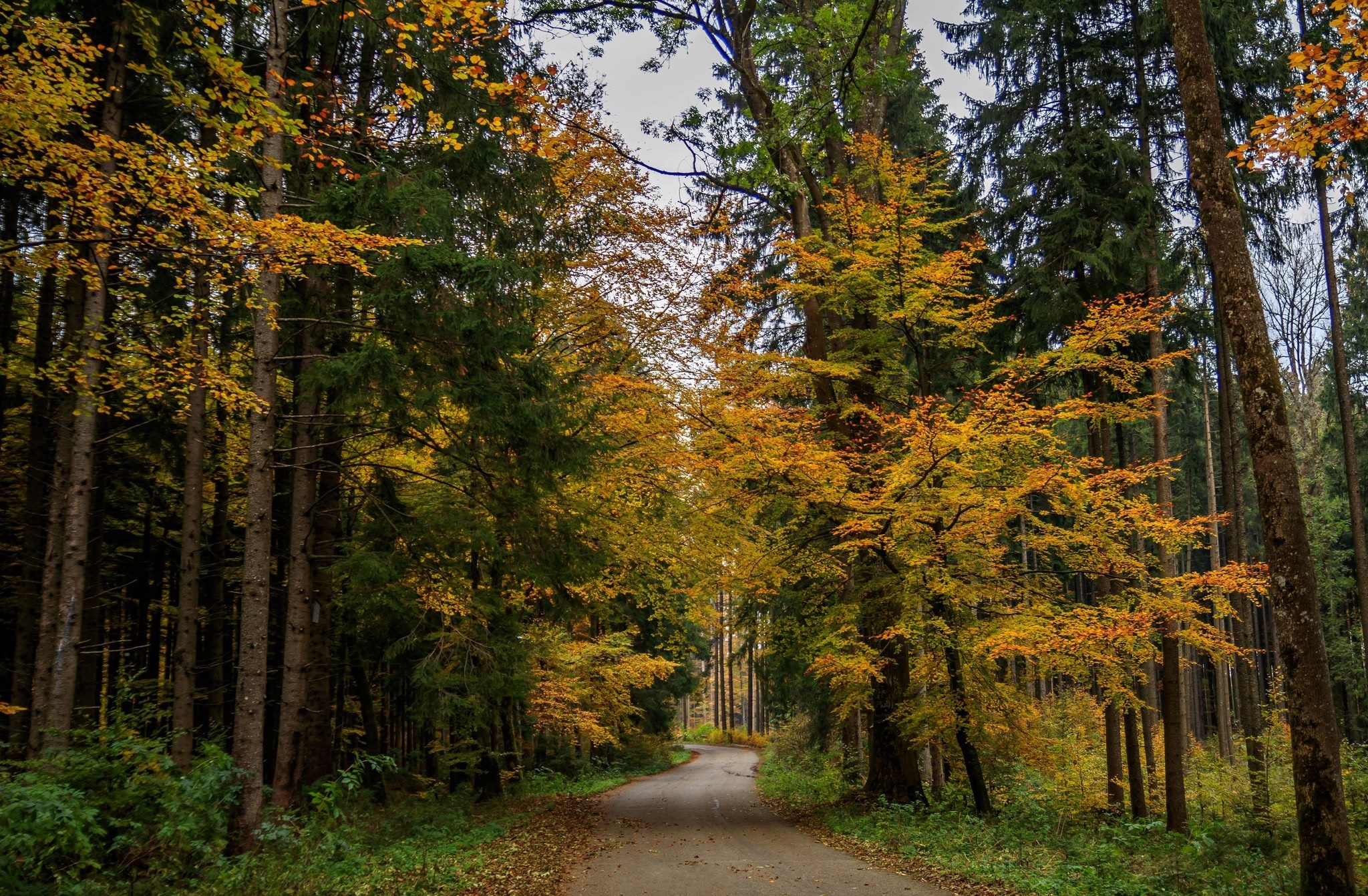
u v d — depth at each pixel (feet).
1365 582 47.09
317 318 34.99
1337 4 19.02
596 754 102.78
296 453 36.17
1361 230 54.70
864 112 54.95
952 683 40.40
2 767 23.66
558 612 44.70
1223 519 36.96
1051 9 51.55
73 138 29.86
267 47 28.99
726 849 36.47
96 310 27.99
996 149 57.00
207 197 30.07
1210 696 111.55
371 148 34.22
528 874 29.40
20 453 44.04
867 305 43.55
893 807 42.04
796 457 37.47
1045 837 35.19
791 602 57.11
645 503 45.06
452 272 30.99
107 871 20.36
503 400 32.65
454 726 49.73
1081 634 33.32
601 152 38.96
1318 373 98.32
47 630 29.19
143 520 50.44
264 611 28.07
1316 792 21.74
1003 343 56.49
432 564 38.78
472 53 34.50
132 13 29.19
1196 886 28.04
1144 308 38.42
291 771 32.96
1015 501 36.81
